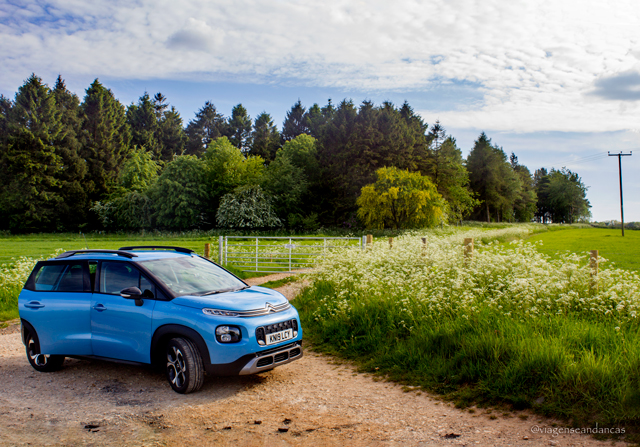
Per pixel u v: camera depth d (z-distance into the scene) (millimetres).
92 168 68875
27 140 60469
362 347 6844
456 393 4902
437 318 6742
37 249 32344
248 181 57281
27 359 6898
